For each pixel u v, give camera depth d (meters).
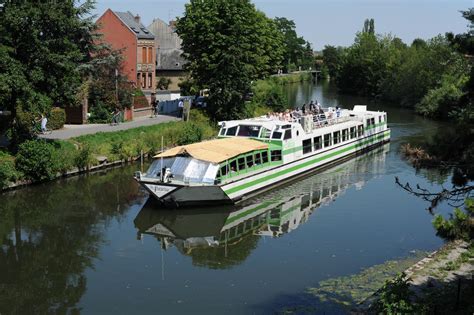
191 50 51.66
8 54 28.20
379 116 46.00
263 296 17.91
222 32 49.78
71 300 17.83
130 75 64.88
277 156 32.19
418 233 24.00
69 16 30.73
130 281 19.33
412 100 77.56
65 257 21.69
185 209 27.22
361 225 25.28
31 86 28.91
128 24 65.62
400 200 29.36
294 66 148.62
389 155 42.22
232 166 28.64
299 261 20.98
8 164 29.62
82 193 30.14
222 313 16.78
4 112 33.84
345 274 19.56
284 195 30.77
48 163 30.70
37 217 26.30
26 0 28.81
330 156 38.16
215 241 23.81
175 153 27.78
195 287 18.73
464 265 18.00
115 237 24.02
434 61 74.06
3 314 17.09
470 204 12.30
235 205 28.55
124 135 38.62
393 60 93.00
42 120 35.56
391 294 14.65
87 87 43.31
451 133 14.78
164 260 21.42
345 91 108.00
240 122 33.41
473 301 14.57
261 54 71.69
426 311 13.95
